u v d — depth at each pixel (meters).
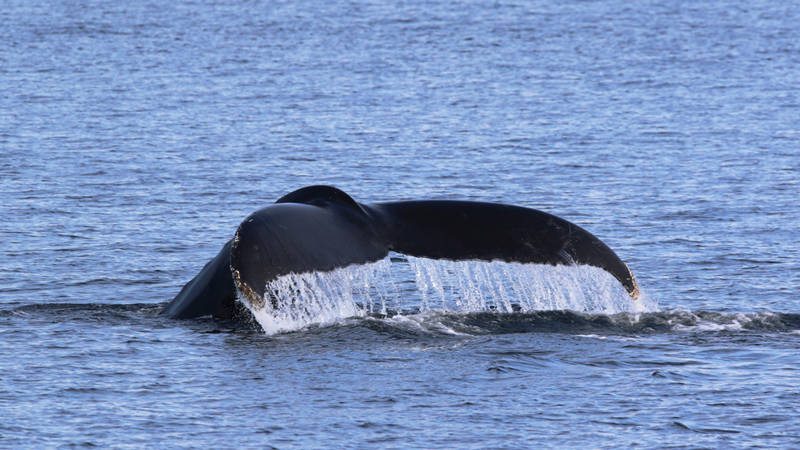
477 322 53.06
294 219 49.56
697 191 100.19
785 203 94.25
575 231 53.97
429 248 51.97
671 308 60.31
